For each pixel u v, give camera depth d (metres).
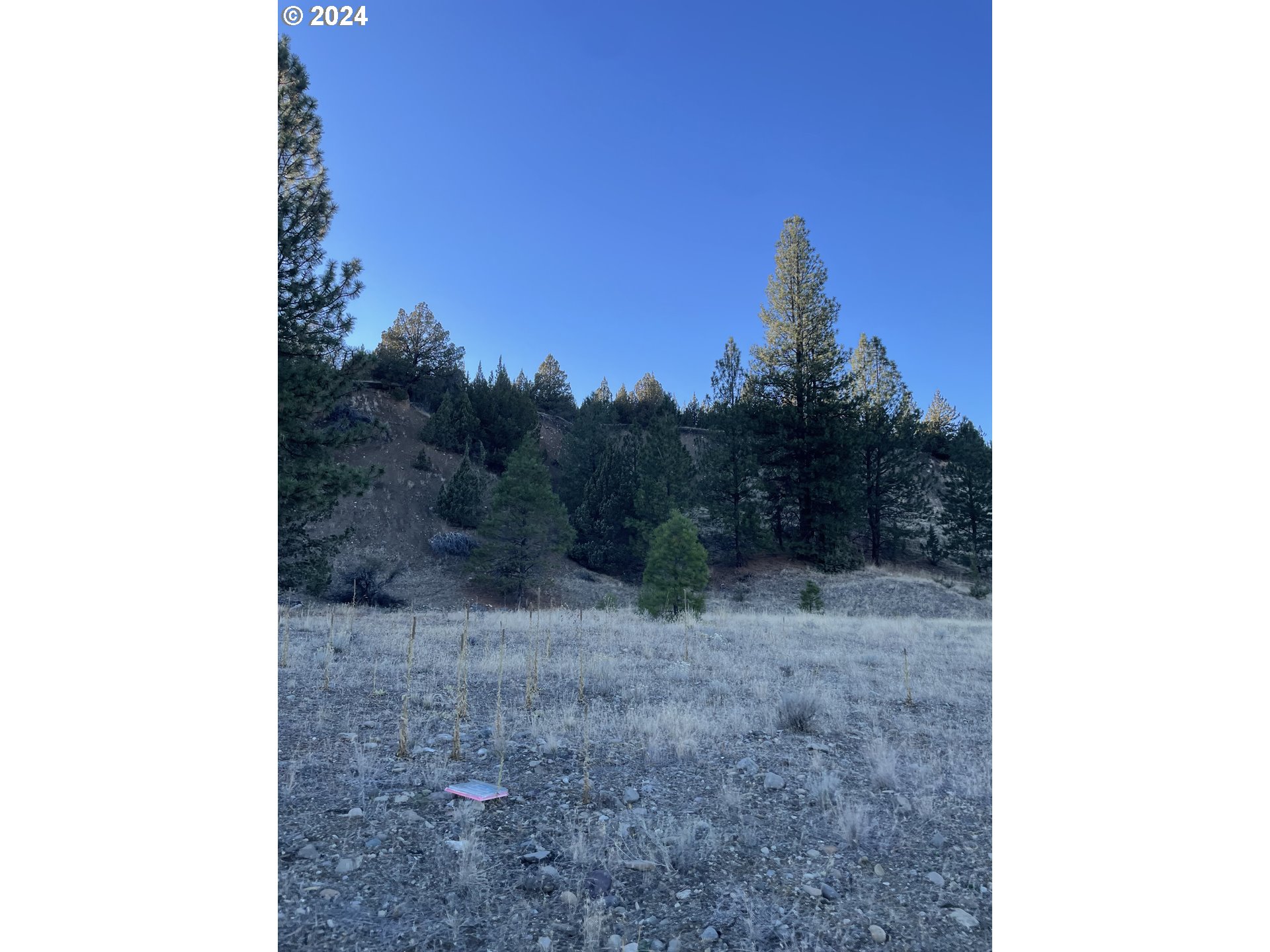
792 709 5.45
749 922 2.57
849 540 32.91
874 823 3.55
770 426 32.66
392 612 19.28
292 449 11.71
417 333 46.47
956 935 2.57
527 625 11.97
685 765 4.37
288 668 6.78
